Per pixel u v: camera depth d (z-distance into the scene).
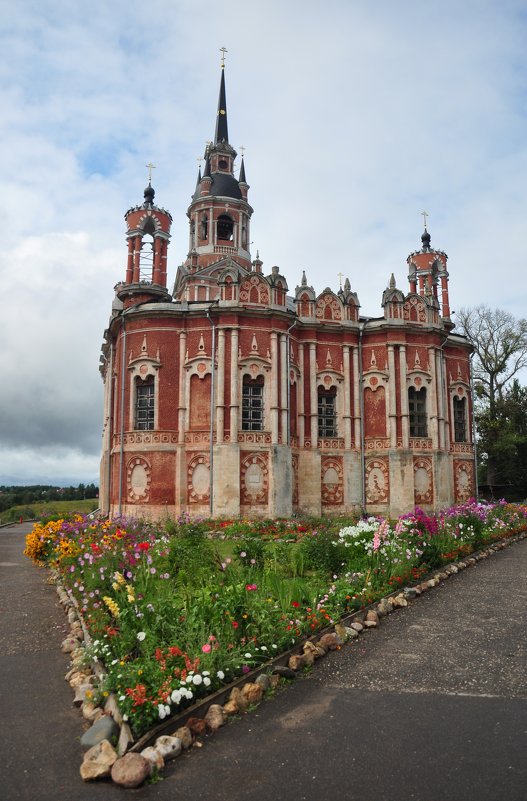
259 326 33.31
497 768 6.73
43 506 71.69
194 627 9.43
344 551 16.34
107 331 37.50
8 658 10.93
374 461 36.75
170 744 7.16
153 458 32.09
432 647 11.00
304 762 6.98
